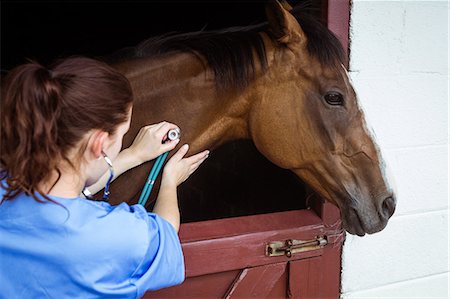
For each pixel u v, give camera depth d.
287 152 1.17
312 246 1.35
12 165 0.66
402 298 1.60
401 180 1.51
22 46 4.49
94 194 1.08
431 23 1.43
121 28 4.41
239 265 1.27
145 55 1.19
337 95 1.10
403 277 1.58
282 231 1.31
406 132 1.48
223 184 2.68
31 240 0.70
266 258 1.30
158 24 4.08
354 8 1.32
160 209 0.90
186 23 3.54
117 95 0.69
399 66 1.42
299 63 1.12
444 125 1.53
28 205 0.71
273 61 1.14
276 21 1.09
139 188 1.17
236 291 1.29
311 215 1.38
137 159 1.00
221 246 1.24
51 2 4.43
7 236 0.71
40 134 0.64
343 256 1.45
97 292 0.71
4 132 0.66
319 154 1.13
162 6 3.94
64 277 0.70
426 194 1.55
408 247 1.56
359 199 1.12
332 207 1.36
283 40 1.11
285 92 1.13
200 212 2.95
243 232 1.28
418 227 1.57
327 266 1.41
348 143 1.11
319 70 1.11
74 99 0.65
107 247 0.71
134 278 0.75
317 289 1.41
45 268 0.70
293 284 1.36
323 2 1.30
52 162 0.67
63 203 0.71
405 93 1.45
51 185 0.71
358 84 1.38
